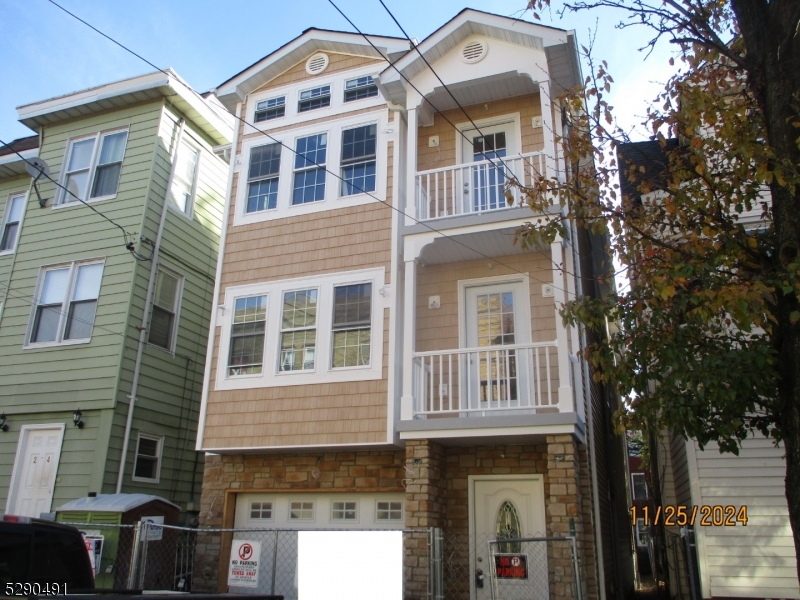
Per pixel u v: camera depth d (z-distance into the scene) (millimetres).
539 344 9156
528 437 9125
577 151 6973
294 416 10461
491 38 11258
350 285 10953
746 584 8438
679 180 6336
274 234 11820
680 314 6336
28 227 14039
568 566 8227
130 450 11969
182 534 10648
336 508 10438
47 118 14578
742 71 6648
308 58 13008
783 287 4789
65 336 12719
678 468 10648
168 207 13633
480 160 11586
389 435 9758
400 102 11758
